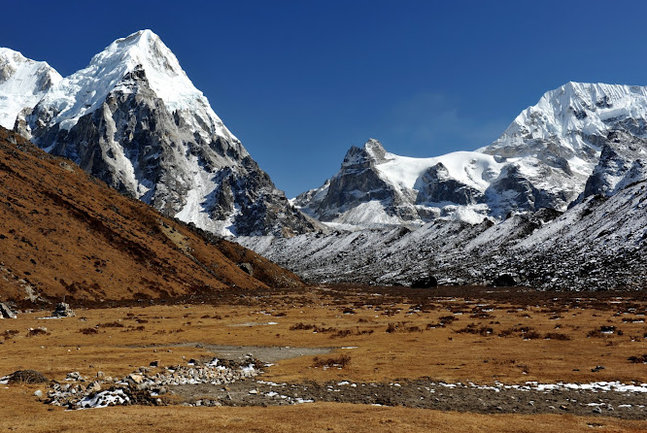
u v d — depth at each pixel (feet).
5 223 293.84
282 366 107.45
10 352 110.52
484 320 211.00
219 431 51.49
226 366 103.19
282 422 56.18
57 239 318.86
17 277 252.42
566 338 147.23
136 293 323.37
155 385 78.95
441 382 89.76
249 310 271.49
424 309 284.61
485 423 59.26
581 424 60.03
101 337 148.05
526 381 89.66
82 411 60.18
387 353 123.24
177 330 171.32
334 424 55.52
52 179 427.74
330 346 142.72
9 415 56.65
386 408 66.69
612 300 319.68
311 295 456.86
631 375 92.68
